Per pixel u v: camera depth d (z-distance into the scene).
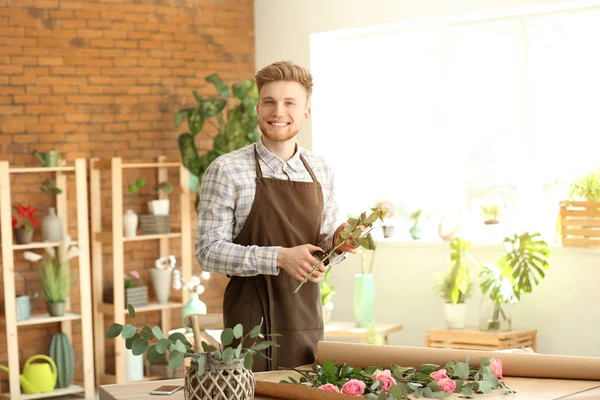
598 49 6.41
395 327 6.91
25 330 7.03
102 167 7.14
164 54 7.65
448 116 7.14
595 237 6.19
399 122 7.43
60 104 7.19
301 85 2.96
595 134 6.47
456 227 6.96
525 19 6.70
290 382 2.40
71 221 7.24
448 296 6.58
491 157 6.95
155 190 7.40
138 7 7.53
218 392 2.03
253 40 8.09
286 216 2.98
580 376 2.41
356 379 2.35
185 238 7.41
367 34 7.57
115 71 7.43
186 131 7.79
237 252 2.84
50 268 6.80
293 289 2.97
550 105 6.66
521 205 6.79
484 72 6.95
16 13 7.01
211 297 7.86
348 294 7.54
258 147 3.02
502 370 2.46
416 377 2.34
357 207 7.67
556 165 6.64
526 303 6.54
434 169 7.25
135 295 7.15
